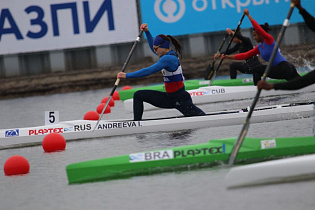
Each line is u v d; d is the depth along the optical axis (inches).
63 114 1704.0
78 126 1178.0
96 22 2679.6
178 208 584.7
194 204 593.0
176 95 1145.4
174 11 2637.8
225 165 746.8
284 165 645.3
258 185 643.5
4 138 1171.9
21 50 2684.5
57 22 2672.2
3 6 2650.1
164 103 1162.0
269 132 1003.3
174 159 745.0
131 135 1160.8
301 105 1157.7
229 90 1679.4
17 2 2647.6
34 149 1109.1
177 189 657.6
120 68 2748.5
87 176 741.3
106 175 740.7
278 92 1676.9
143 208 597.3
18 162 860.0
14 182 800.9
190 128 1162.0
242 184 643.5
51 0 2657.5
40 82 2746.1
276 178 645.9
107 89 2669.8
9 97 2741.1
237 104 1550.2
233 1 2628.0
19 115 1824.6
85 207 623.5
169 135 1102.4
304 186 621.6
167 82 1143.0
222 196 612.4
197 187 657.0
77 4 2667.3
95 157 935.7
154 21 2642.7
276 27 2659.9
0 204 681.6
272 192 610.2
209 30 2652.6
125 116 1514.5
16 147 1164.5
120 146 1026.7
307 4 2625.5
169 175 728.3
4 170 868.6
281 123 1100.5
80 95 2447.1
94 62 2746.1
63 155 993.5
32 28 2672.2
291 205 559.8
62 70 2748.5
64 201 658.8
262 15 2628.0
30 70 2741.1
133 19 2682.1
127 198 641.6
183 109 1163.9
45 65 2741.1
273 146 751.1
